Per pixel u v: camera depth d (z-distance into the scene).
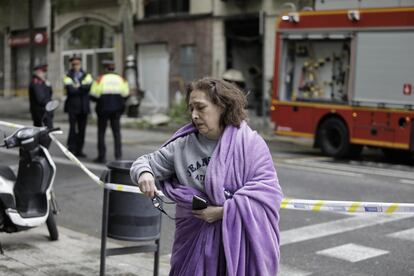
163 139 19.05
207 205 3.28
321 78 15.75
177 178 3.52
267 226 3.26
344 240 7.64
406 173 13.05
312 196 10.34
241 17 25.97
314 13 15.77
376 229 8.16
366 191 10.81
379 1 14.52
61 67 36.38
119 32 32.31
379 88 14.52
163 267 6.30
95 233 7.96
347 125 15.12
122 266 6.19
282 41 16.48
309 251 7.16
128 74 25.33
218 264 3.31
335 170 13.28
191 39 28.27
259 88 25.75
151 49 30.52
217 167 3.30
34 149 6.43
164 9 29.64
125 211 5.32
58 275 5.78
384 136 14.46
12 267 5.99
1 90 41.28
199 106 3.35
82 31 34.88
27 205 6.44
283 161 14.62
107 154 14.89
